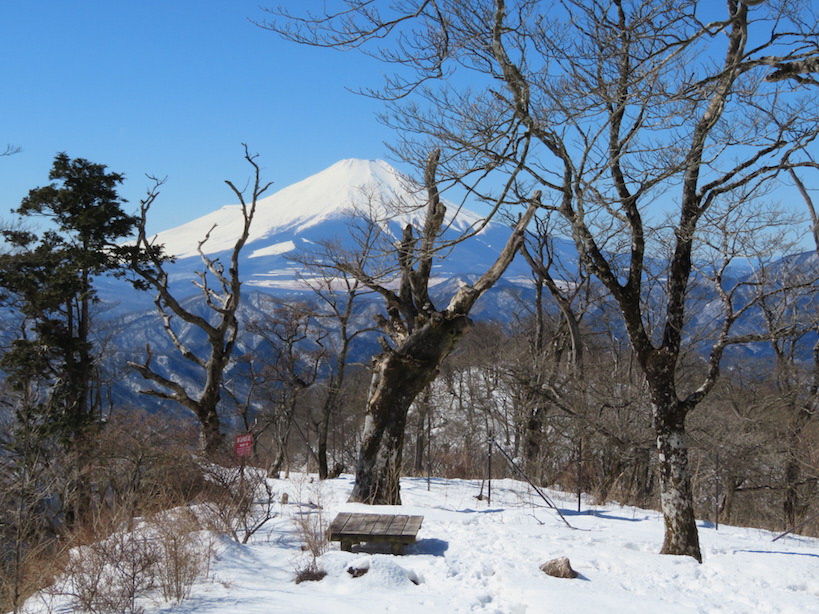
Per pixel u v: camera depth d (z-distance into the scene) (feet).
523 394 91.09
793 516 86.17
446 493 71.05
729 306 38.70
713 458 77.61
